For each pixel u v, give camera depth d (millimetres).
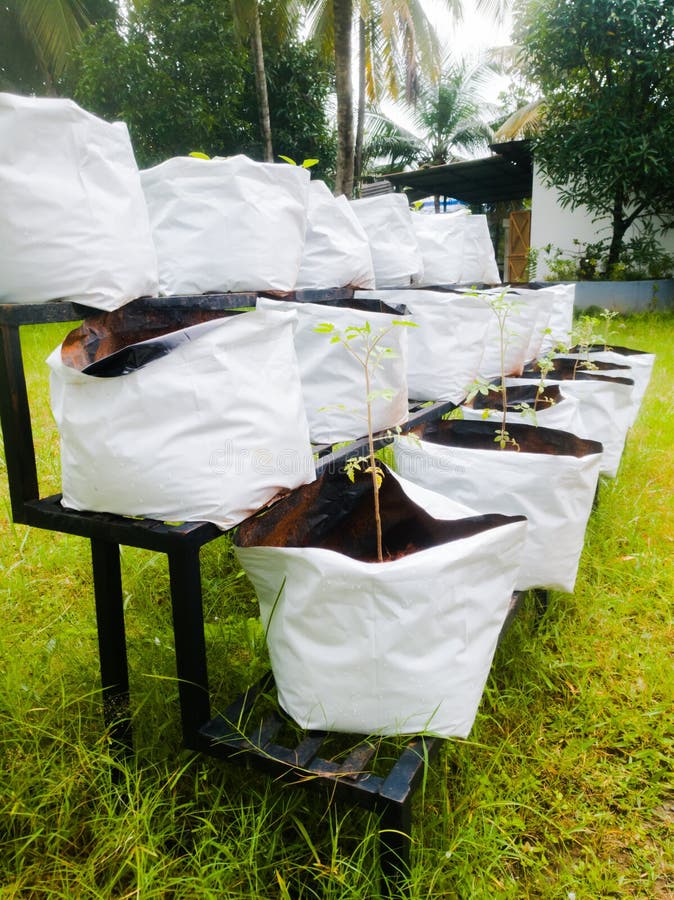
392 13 8680
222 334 1174
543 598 1957
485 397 2523
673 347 6105
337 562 1091
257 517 1296
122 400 1114
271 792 1312
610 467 2635
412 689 1134
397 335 1767
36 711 1445
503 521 1281
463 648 1172
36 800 1277
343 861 1106
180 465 1139
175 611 1197
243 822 1188
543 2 8555
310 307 1725
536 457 1661
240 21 8125
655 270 9000
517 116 11672
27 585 2027
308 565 1115
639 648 1864
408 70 9859
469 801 1330
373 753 1162
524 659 1768
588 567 2270
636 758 1511
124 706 1400
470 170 11695
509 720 1589
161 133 8539
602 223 10102
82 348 1265
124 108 8289
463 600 1153
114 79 8211
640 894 1206
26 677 1552
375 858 1128
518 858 1242
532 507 1684
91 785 1278
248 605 2031
